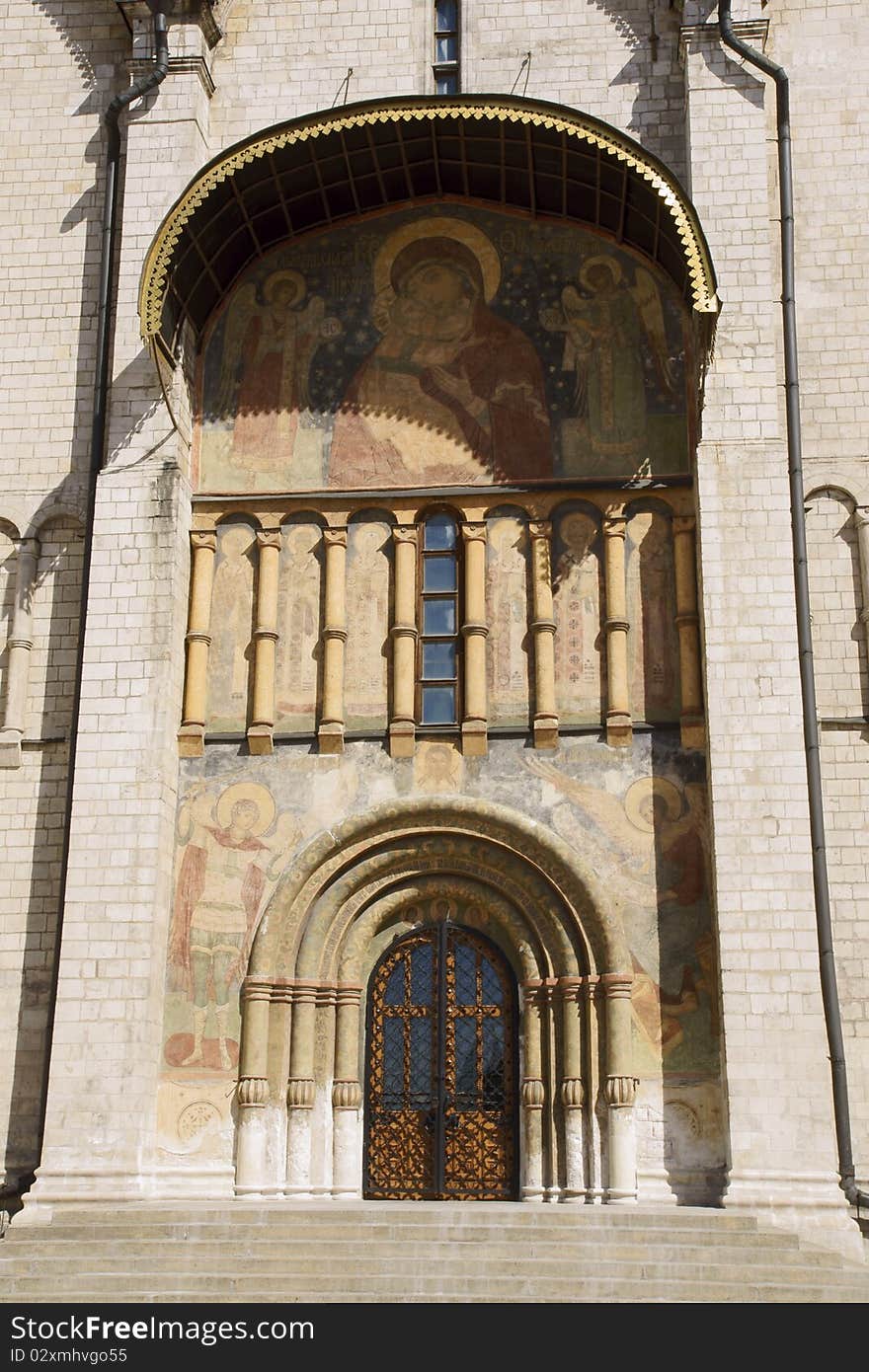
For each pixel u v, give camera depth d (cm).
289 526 2586
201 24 2689
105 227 2647
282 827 2433
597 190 2509
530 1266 1850
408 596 2522
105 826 2345
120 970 2283
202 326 2652
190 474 2577
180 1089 2317
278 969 2370
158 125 2650
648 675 2450
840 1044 2191
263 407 2616
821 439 2498
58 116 2756
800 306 2556
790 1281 1841
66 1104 2227
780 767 2281
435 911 2433
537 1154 2283
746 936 2212
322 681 2500
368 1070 2381
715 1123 2244
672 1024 2291
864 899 2302
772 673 2319
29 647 2534
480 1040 2373
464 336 2620
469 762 2442
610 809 2395
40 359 2647
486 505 2552
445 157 2545
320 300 2658
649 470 2519
